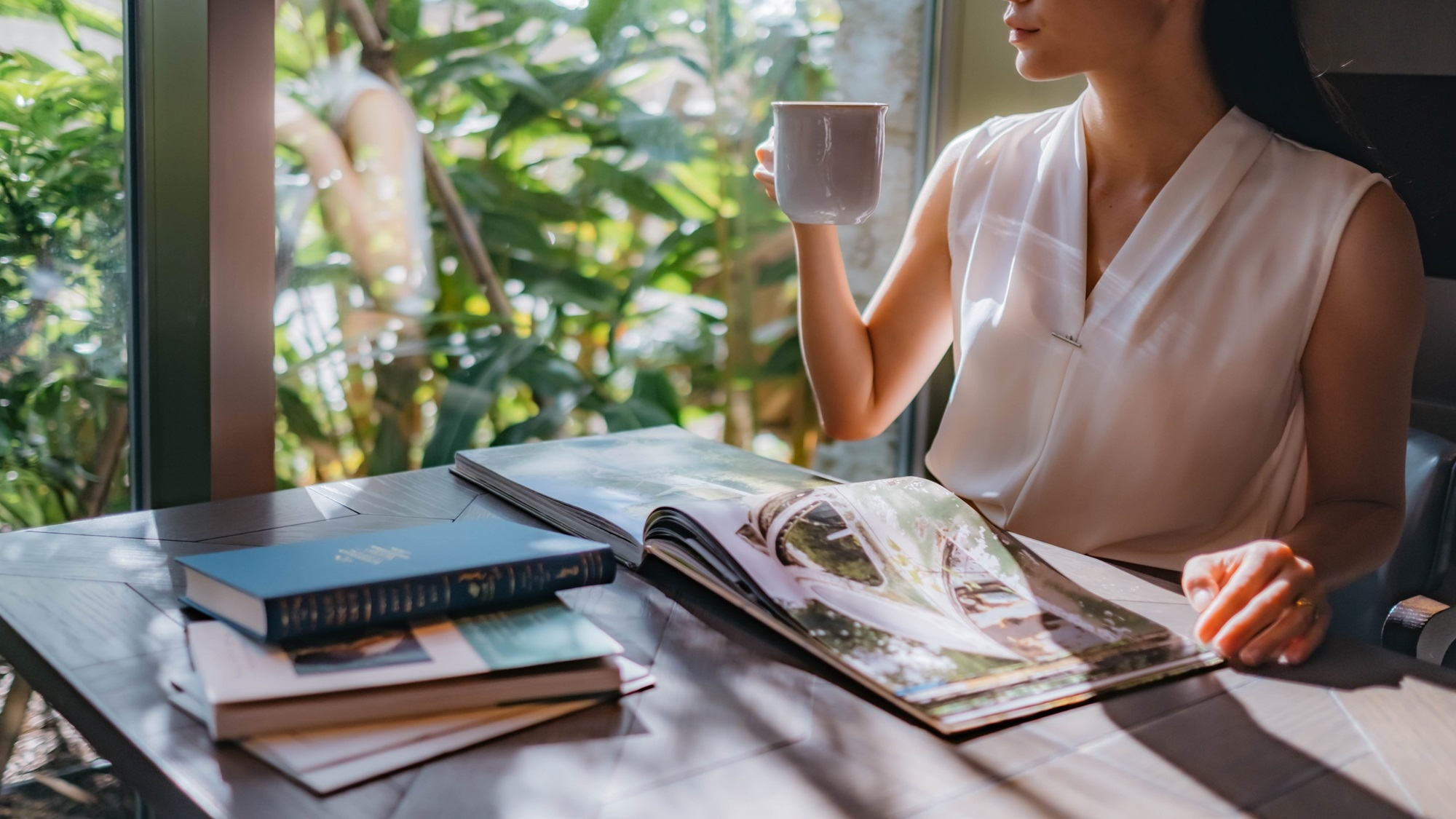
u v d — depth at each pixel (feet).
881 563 2.67
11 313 4.18
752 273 6.81
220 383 4.07
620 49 6.12
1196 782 1.87
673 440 4.00
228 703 1.83
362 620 2.09
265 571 2.16
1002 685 2.18
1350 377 3.46
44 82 4.09
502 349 5.90
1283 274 3.53
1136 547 3.77
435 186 5.65
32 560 2.71
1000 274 4.05
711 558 2.62
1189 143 3.72
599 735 1.97
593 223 6.26
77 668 2.13
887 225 6.88
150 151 4.00
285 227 5.14
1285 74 3.67
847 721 2.06
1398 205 3.50
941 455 4.20
